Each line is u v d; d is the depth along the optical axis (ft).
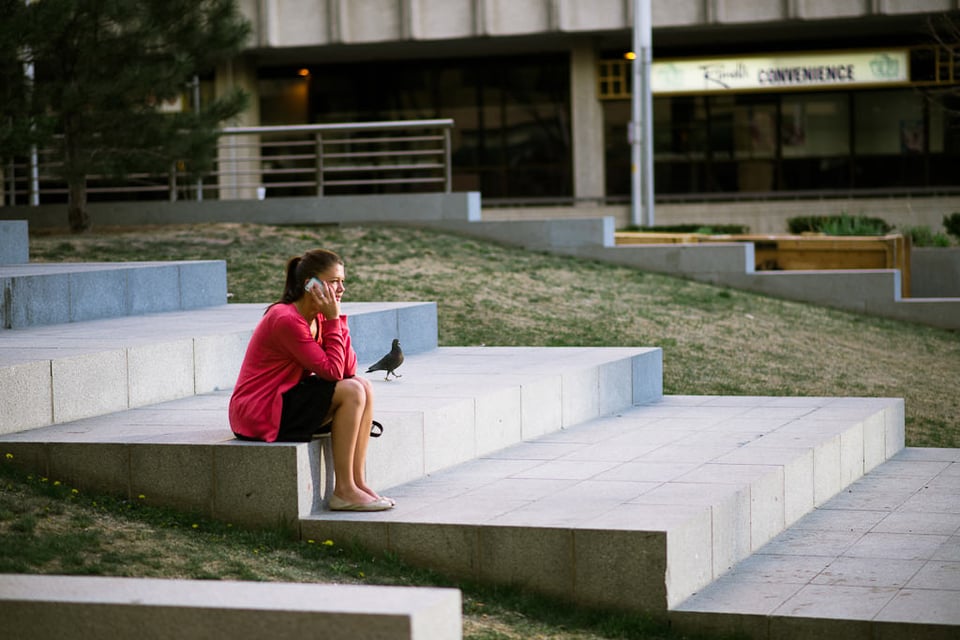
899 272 76.54
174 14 75.66
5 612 18.60
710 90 135.44
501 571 27.37
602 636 25.54
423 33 129.18
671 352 60.59
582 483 32.14
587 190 137.28
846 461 40.40
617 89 135.95
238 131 85.05
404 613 17.69
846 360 63.31
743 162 138.21
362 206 83.76
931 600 26.91
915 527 34.14
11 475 29.04
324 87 144.36
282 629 17.95
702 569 28.25
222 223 83.46
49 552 24.58
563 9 126.72
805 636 25.70
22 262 55.42
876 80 132.57
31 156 83.20
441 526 27.66
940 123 133.69
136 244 72.33
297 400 28.50
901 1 121.60
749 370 59.21
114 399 34.32
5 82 72.49
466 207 82.17
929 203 132.05
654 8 125.80
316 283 28.22
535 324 63.16
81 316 45.85
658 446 37.91
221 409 34.68
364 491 29.01
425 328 50.21
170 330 41.01
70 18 71.46
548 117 139.85
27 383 31.27
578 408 42.88
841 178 137.08
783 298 77.41
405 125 83.25
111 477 29.30
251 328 41.57
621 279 75.46
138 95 73.31
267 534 28.04
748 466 34.06
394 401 35.19
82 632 18.43
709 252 78.28
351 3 130.00
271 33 130.72
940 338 71.67
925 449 47.88
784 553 31.53
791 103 137.28
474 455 35.99
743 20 124.36
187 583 19.45
